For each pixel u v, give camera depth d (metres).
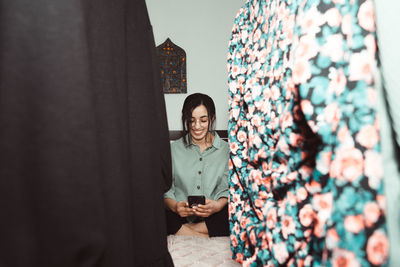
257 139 0.85
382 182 0.41
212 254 1.16
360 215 0.42
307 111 0.51
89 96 0.47
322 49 0.51
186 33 2.40
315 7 0.53
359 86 0.45
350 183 0.43
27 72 0.44
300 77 0.52
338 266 0.42
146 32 0.81
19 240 0.43
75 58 0.46
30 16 0.44
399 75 0.43
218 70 2.40
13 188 0.42
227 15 2.41
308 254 0.54
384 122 0.46
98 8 0.59
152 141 0.77
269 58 0.78
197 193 1.54
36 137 0.44
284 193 0.67
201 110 1.54
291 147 0.60
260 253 0.76
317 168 0.52
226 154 1.61
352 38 0.47
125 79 0.68
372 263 0.40
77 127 0.46
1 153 0.42
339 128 0.46
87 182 0.46
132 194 0.70
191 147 1.62
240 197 1.06
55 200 0.44
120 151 0.60
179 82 2.38
